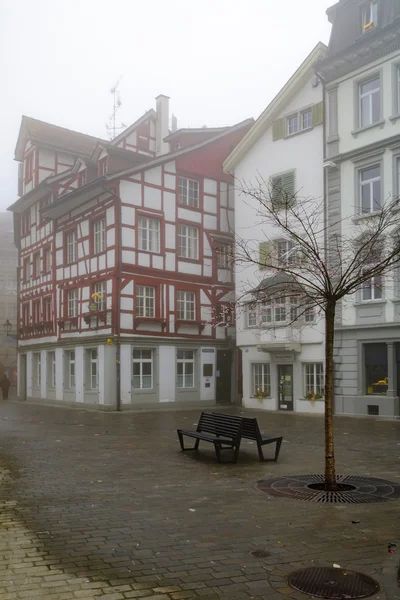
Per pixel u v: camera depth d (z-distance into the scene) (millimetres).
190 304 30328
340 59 22844
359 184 22516
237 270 26859
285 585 5043
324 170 23688
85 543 6191
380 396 21406
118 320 27109
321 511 7516
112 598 4766
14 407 30406
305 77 25031
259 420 21109
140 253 28188
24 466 11070
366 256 9570
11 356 62156
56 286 32875
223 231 31781
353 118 22734
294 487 8977
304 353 24469
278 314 24906
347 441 14781
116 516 7309
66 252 32188
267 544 6145
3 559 5680
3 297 62656
